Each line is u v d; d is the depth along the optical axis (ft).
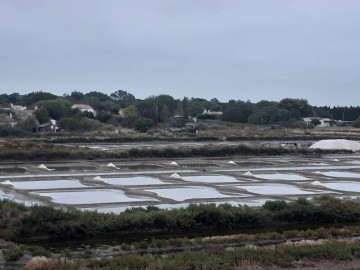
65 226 101.09
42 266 75.97
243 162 247.70
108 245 95.81
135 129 451.94
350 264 80.48
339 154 303.89
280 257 80.94
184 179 181.68
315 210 120.16
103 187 156.97
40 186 159.63
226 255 80.64
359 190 162.50
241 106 646.74
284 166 232.32
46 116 442.91
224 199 139.13
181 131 443.73
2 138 328.90
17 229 100.17
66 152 245.24
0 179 172.55
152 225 107.65
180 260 76.69
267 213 117.50
